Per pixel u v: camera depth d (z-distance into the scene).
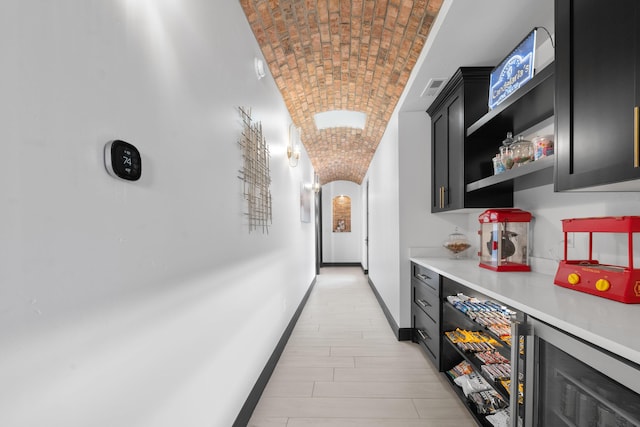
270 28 2.16
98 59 0.76
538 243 1.97
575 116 1.13
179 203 1.13
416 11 1.97
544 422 1.07
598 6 1.03
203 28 1.36
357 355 2.75
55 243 0.64
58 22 0.66
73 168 0.68
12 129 0.56
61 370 0.65
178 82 1.14
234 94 1.73
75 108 0.69
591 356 0.86
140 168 0.88
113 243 0.80
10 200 0.56
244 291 1.81
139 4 0.93
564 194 1.74
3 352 0.54
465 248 2.73
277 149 2.84
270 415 1.89
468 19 1.75
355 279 6.79
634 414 0.76
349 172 8.02
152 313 0.96
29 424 0.58
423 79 2.44
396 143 3.24
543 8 1.65
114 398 0.79
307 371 2.45
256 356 2.03
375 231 5.17
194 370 1.22
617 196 1.39
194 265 1.23
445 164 2.65
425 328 2.62
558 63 1.21
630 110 0.92
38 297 0.60
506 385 1.55
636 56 0.90
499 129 2.13
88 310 0.72
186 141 1.19
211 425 1.36
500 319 1.73
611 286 1.19
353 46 2.59
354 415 1.88
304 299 4.51
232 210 1.66
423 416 1.86
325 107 3.89
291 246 3.48
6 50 0.56
